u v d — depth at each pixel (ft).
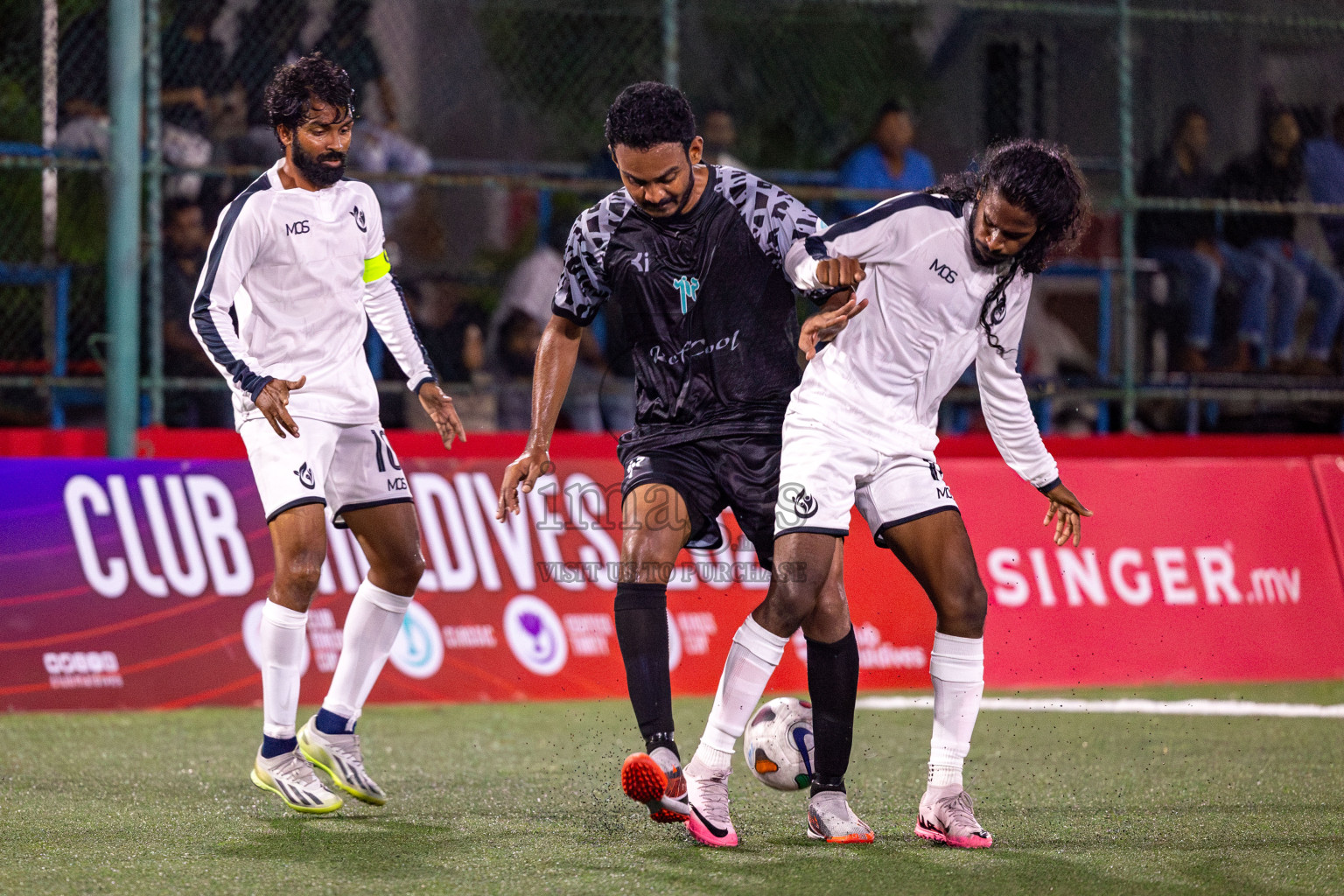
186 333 78.43
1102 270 94.48
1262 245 93.15
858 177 93.91
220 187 79.82
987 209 36.11
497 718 62.23
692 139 36.73
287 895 32.30
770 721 40.47
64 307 82.84
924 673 70.79
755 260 38.24
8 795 44.75
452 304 89.25
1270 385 89.35
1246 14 84.64
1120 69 83.05
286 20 83.87
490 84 102.37
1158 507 74.49
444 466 68.03
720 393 38.68
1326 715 63.31
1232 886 33.35
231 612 65.31
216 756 52.31
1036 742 56.65
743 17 98.99
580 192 92.27
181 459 65.82
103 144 81.20
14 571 63.10
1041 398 82.48
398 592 43.80
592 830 39.81
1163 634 73.26
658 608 37.35
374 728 59.62
